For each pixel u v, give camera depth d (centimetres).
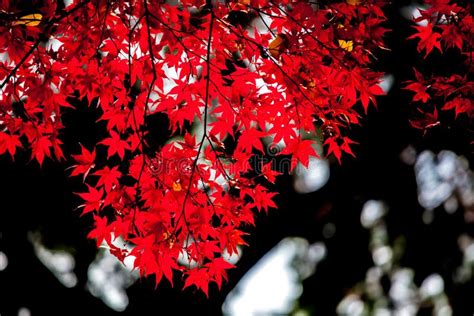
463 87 351
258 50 332
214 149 336
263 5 328
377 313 1051
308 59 324
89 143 627
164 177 331
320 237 984
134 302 778
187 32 328
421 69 696
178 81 337
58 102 328
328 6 318
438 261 981
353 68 323
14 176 682
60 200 709
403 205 945
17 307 781
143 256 322
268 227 838
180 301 765
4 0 308
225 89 337
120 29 330
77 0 325
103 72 326
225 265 344
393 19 705
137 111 339
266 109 336
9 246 749
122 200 327
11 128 325
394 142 816
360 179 873
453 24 328
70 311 794
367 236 990
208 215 328
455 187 970
